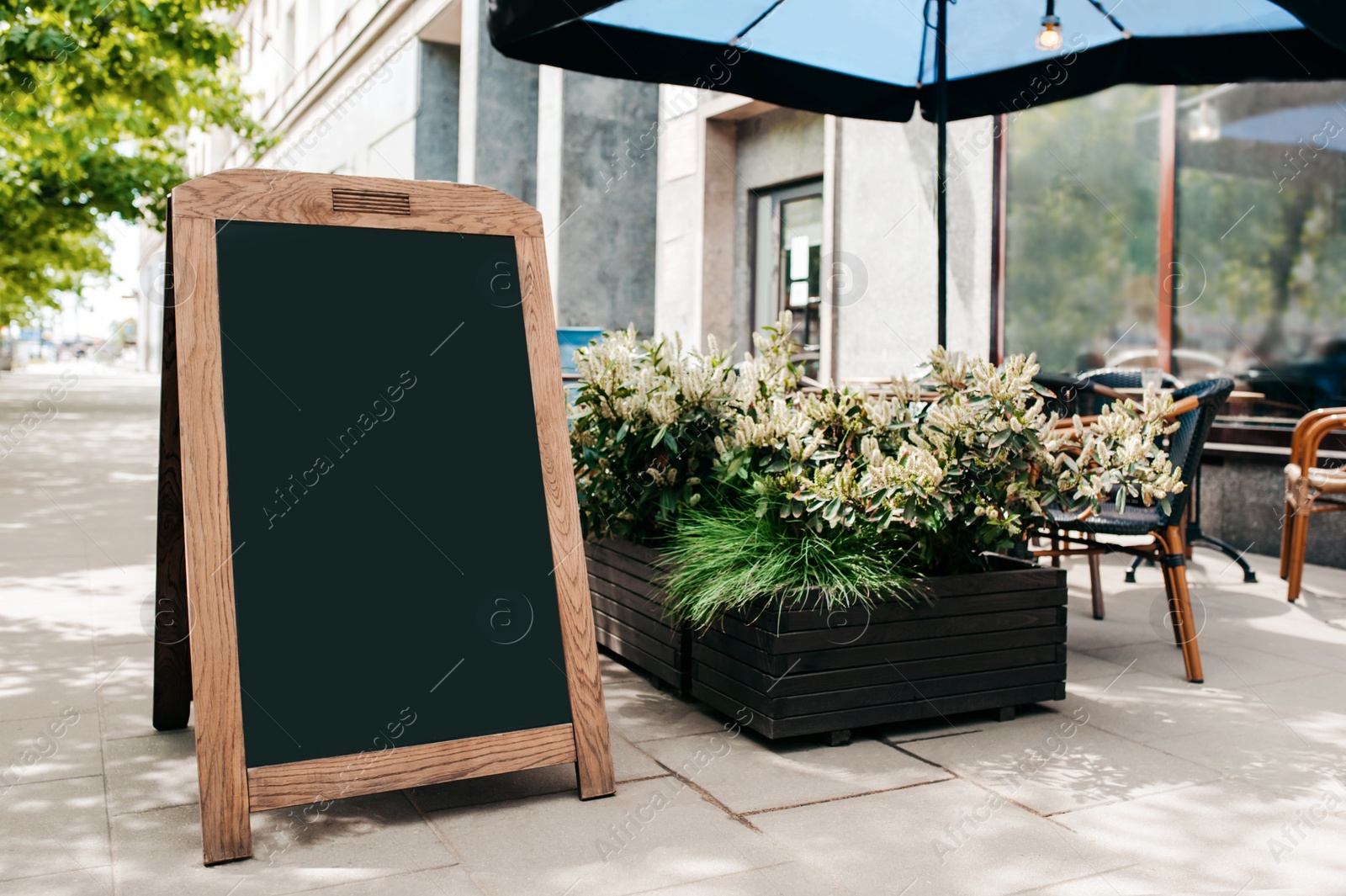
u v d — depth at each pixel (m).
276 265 2.54
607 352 3.80
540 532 2.64
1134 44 4.53
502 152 12.27
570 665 2.59
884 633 3.00
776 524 3.16
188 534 2.30
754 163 10.06
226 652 2.27
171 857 2.19
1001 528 3.15
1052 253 7.19
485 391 2.68
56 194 16.53
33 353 61.22
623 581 3.80
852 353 8.41
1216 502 6.36
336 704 2.34
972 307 7.50
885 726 3.14
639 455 3.64
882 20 4.30
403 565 2.49
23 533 6.49
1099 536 6.62
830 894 2.06
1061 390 4.89
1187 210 6.57
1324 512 5.19
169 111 14.62
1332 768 2.78
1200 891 2.10
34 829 2.32
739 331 10.37
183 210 2.47
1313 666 3.79
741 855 2.24
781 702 2.87
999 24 4.44
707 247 10.28
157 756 2.78
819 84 4.63
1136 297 6.80
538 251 2.81
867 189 8.23
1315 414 4.98
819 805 2.52
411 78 14.14
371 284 2.62
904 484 2.98
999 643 3.16
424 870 2.15
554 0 3.46
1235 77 4.36
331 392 2.51
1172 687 3.53
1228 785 2.66
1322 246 5.94
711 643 3.18
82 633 4.08
